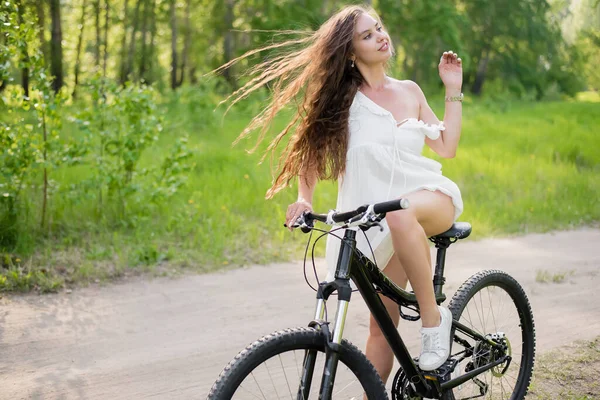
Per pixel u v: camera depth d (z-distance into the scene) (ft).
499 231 22.98
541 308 15.56
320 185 26.17
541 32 125.18
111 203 21.27
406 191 8.74
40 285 15.70
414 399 8.95
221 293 16.01
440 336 8.45
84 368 11.86
